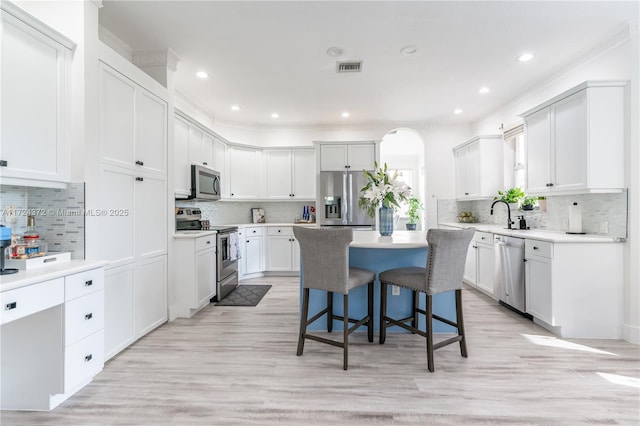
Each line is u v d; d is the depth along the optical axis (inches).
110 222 87.0
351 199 192.1
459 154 198.2
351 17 95.7
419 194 315.3
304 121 206.4
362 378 77.0
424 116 195.5
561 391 71.2
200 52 116.9
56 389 63.8
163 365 83.7
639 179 95.0
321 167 195.3
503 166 169.6
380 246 89.0
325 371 80.5
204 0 87.2
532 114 123.5
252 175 205.0
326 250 83.4
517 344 96.3
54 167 72.6
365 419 61.9
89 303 70.2
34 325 63.9
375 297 106.2
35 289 57.2
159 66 116.3
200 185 146.8
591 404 66.4
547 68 129.6
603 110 97.7
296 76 137.1
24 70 65.2
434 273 80.4
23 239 69.9
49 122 71.2
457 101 168.2
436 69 130.7
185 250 122.4
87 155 78.4
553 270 101.2
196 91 153.9
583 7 90.6
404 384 74.2
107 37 103.9
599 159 98.0
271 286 173.6
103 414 63.6
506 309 130.3
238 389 72.4
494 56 119.6
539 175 120.1
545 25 99.6
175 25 99.5
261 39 107.8
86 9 78.3
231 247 159.8
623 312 100.0
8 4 60.3
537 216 142.4
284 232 199.6
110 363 84.7
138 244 99.4
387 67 128.7
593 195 110.5
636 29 94.8
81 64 77.2
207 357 88.4
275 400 68.1
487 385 73.7
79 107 77.2
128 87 95.0
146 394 70.4
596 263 100.5
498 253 133.3
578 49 114.3
